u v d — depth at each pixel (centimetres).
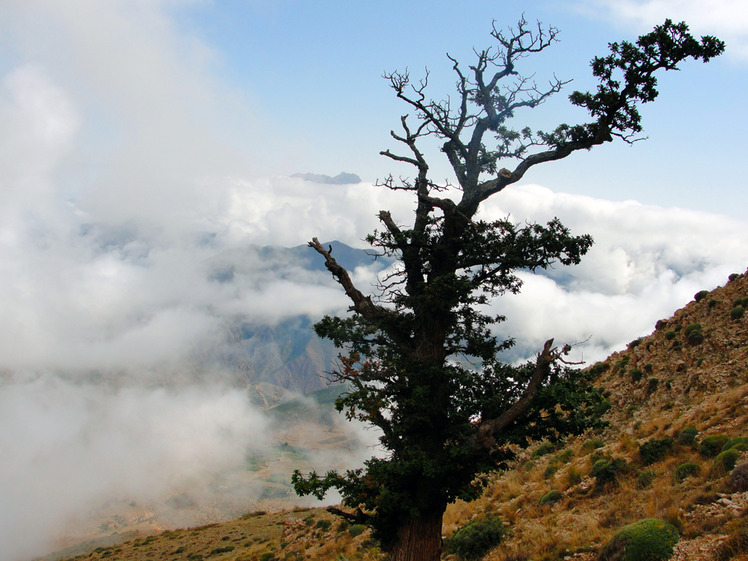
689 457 2008
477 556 2070
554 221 1694
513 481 2944
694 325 3425
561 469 2758
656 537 1331
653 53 1591
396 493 1555
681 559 1252
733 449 1775
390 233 1777
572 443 3225
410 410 1652
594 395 1611
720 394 2620
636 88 1625
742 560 1122
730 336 3108
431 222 1775
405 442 1658
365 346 1814
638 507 1781
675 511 1527
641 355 3712
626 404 3328
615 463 2255
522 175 1777
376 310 1795
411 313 1788
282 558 3666
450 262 1769
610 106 1628
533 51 1916
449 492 1602
